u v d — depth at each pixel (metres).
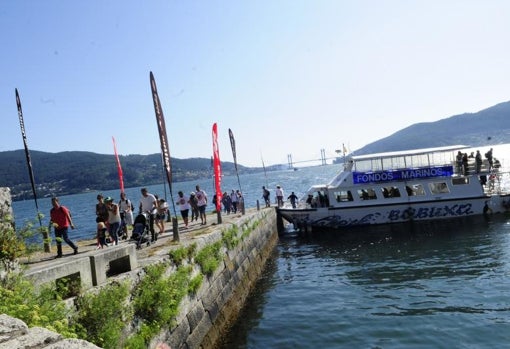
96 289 7.16
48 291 6.02
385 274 18.06
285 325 13.05
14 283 5.72
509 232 24.80
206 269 12.63
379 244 25.34
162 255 10.60
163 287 9.00
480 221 29.42
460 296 14.02
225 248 16.17
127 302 7.79
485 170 31.66
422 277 16.91
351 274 18.77
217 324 12.47
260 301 16.16
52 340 3.66
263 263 23.08
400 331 11.61
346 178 31.86
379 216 31.45
